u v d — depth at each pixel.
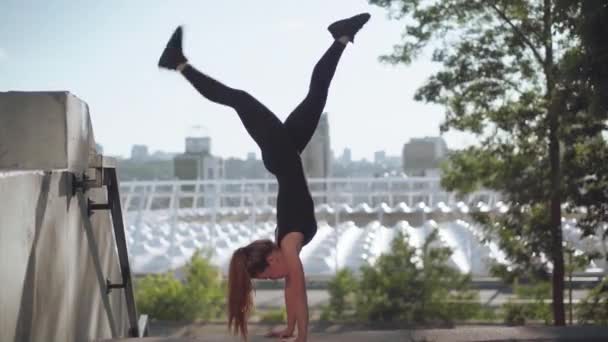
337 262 18.11
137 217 21.17
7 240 3.37
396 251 14.92
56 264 4.35
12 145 4.49
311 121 4.00
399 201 26.09
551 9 11.48
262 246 3.77
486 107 12.03
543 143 12.05
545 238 11.98
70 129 4.60
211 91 4.01
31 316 3.79
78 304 5.03
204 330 14.22
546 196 11.80
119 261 6.77
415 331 4.82
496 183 12.29
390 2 12.18
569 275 12.73
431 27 12.13
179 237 20.94
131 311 7.22
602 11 7.71
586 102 9.88
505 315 13.91
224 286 16.16
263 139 3.88
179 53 4.06
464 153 12.71
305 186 3.83
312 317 14.92
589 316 11.96
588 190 11.47
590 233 11.55
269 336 4.62
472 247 18.56
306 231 3.71
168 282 15.80
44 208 4.06
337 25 4.15
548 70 11.48
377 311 14.36
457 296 14.85
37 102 4.50
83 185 4.93
